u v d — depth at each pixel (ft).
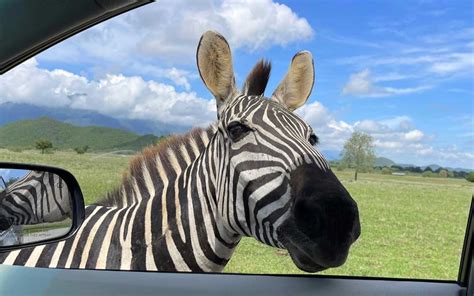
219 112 2.90
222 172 2.66
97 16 2.23
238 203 2.53
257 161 2.46
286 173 2.36
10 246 1.93
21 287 1.99
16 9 1.90
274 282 2.08
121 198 3.15
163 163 3.14
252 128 2.54
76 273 2.07
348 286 2.07
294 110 3.04
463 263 2.12
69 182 2.08
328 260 2.06
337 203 2.09
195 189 2.85
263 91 2.91
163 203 2.90
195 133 3.22
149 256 2.81
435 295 2.04
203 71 2.88
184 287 2.04
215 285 2.06
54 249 2.80
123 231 2.87
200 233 2.81
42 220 2.03
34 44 2.12
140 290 2.01
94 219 2.93
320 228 2.09
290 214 2.30
